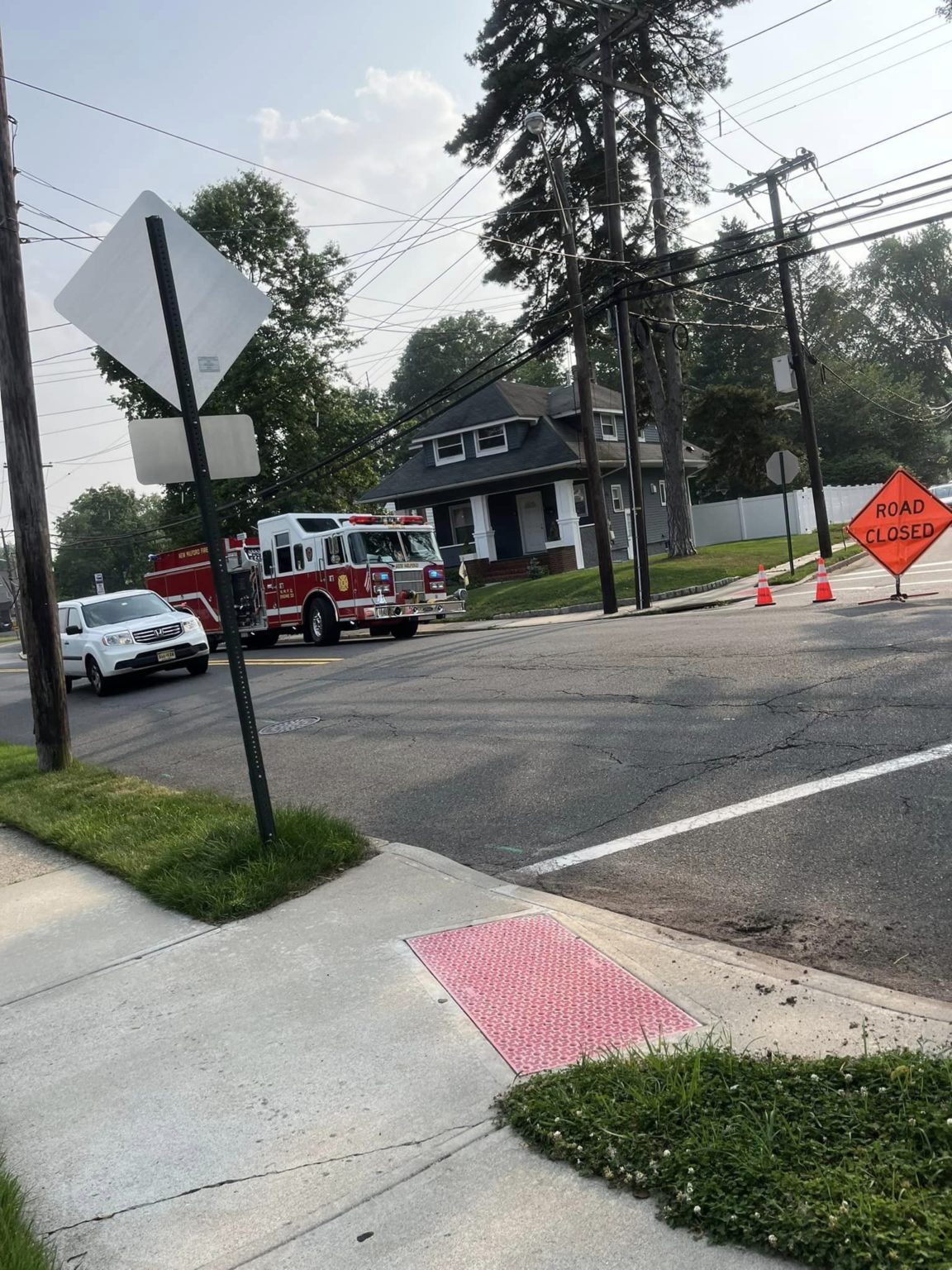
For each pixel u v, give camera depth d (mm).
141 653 20000
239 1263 2666
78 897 6176
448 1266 2543
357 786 8555
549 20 27344
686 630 14336
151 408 41000
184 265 5699
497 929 4730
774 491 51812
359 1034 3838
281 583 24828
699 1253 2445
